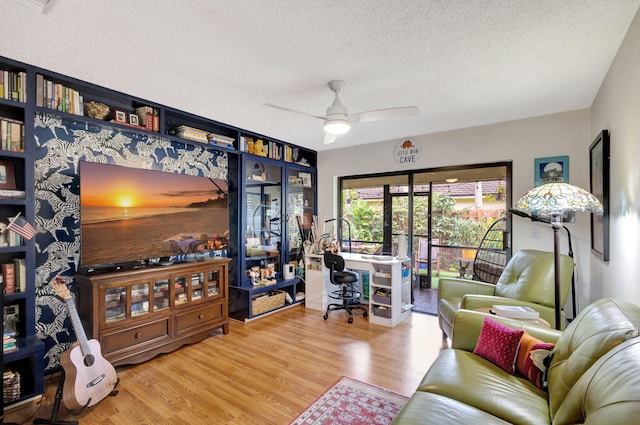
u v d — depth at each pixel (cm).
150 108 305
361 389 231
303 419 198
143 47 202
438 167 409
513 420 131
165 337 289
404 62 220
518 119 349
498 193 376
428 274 425
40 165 253
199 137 349
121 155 303
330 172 497
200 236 344
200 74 240
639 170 168
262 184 429
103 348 250
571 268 265
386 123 362
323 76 242
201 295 325
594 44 198
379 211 465
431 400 143
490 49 204
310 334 341
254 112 327
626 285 194
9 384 211
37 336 237
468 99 291
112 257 273
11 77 221
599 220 260
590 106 311
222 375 253
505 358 172
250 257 409
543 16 170
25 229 220
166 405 213
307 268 445
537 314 217
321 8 162
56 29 181
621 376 97
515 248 354
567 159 324
